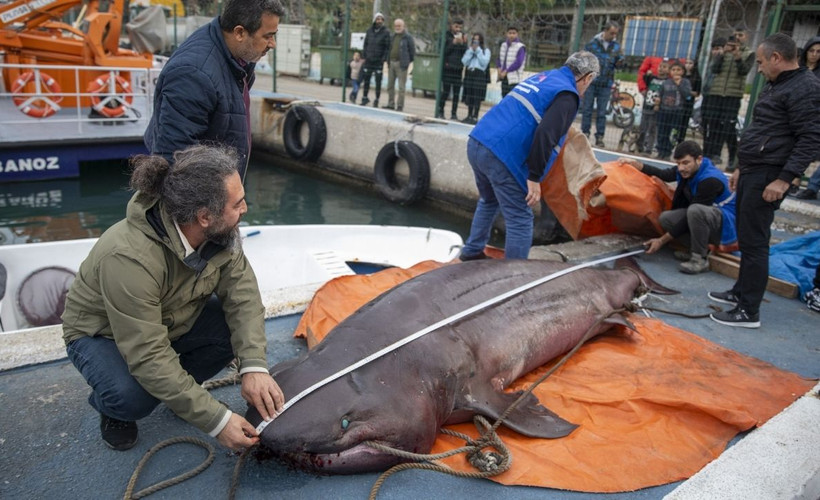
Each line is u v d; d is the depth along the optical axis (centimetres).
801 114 412
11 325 488
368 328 306
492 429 288
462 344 321
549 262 427
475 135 494
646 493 272
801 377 380
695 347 412
